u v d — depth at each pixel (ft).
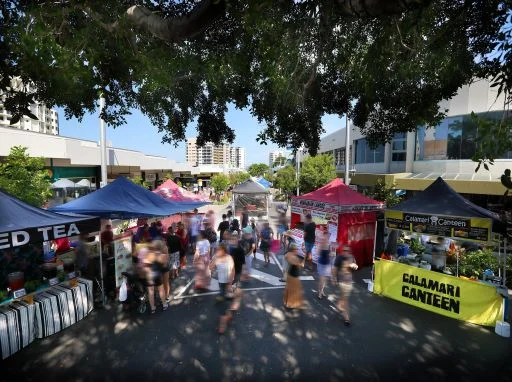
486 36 13.69
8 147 43.78
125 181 34.63
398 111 22.40
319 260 25.58
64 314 20.25
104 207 29.63
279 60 17.65
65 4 11.06
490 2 12.16
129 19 10.95
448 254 31.40
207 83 22.00
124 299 23.03
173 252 30.07
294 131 25.20
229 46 18.20
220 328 19.92
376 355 17.43
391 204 52.54
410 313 22.90
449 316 22.33
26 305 18.37
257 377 15.43
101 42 12.85
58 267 21.38
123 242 25.70
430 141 65.16
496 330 19.98
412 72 17.13
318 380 15.25
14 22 10.65
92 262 23.71
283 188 115.14
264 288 27.78
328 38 17.24
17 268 19.83
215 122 26.35
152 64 15.01
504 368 16.28
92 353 17.47
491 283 23.80
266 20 13.93
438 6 13.64
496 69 13.70
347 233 33.47
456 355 17.48
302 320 21.58
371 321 21.56
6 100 12.07
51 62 10.72
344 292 21.90
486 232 23.15
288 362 16.71
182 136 26.71
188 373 15.72
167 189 51.16
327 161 85.30
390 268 25.86
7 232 16.60
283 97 21.47
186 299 25.12
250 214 78.33
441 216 25.34
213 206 106.11
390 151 77.71
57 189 61.77
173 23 9.52
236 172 269.03
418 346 18.40
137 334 19.54
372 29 16.05
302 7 12.05
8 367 16.15
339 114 25.58
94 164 63.36
